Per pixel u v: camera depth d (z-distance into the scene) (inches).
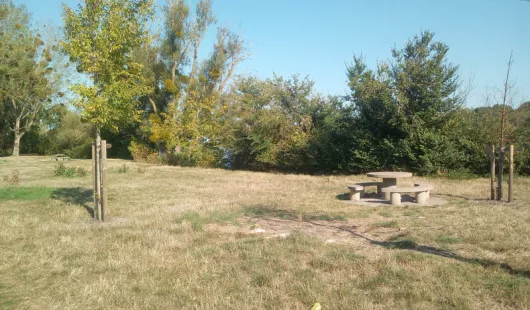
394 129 852.0
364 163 885.8
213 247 282.4
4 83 1596.9
